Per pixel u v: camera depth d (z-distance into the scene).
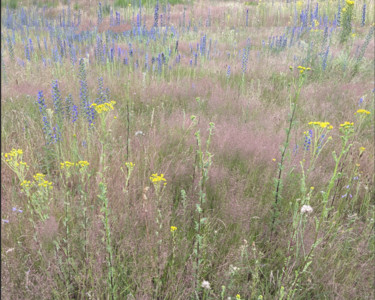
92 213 2.42
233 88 6.39
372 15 12.70
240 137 3.98
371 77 7.28
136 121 4.50
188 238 2.56
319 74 7.14
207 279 2.28
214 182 3.15
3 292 1.83
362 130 4.52
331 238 2.54
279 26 14.91
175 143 4.00
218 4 20.12
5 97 4.82
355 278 2.23
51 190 2.67
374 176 3.36
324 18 12.91
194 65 7.94
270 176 3.30
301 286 2.16
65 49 8.40
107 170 3.07
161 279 2.16
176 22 15.34
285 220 2.70
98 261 2.09
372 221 2.66
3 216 2.39
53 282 1.96
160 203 2.73
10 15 14.35
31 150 3.30
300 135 4.22
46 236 2.17
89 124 3.76
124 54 8.56
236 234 2.59
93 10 17.23
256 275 2.07
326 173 3.45
